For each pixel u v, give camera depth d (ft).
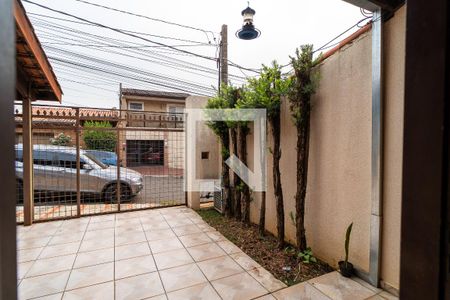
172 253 9.90
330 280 7.72
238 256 9.60
